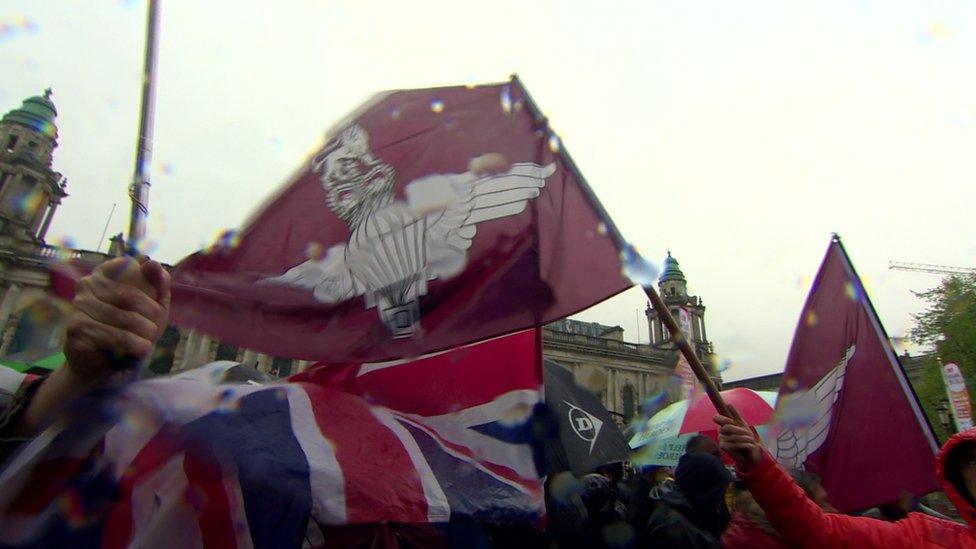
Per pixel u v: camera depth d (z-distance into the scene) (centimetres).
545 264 235
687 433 614
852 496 348
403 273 249
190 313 237
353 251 258
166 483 154
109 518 137
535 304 228
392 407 259
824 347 394
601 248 228
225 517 167
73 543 130
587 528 298
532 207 249
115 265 123
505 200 254
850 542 197
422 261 250
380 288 248
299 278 253
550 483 316
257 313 244
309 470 191
